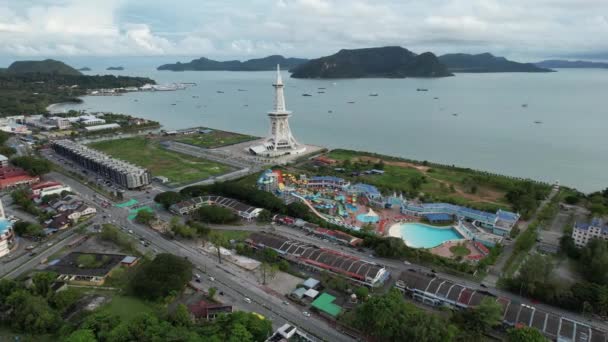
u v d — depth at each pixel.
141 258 193.62
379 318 131.00
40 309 142.38
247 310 154.50
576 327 134.38
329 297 159.62
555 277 176.12
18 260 193.00
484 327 135.88
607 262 169.12
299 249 193.38
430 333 124.44
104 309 152.62
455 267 184.38
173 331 128.25
